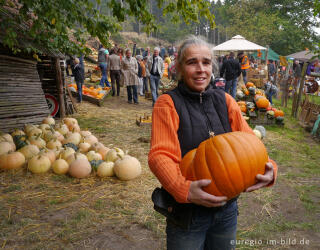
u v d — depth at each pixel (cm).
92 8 493
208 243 171
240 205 408
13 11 707
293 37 4006
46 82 929
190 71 152
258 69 2053
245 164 132
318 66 1695
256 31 3850
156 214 371
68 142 602
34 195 407
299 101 1090
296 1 4256
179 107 150
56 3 461
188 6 454
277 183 489
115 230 334
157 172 136
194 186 128
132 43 5138
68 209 374
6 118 713
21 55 766
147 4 465
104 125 838
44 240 308
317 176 526
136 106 1164
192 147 151
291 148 707
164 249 304
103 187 441
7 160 477
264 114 932
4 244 299
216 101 162
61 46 738
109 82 1638
